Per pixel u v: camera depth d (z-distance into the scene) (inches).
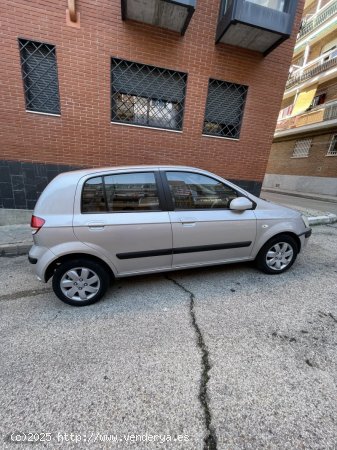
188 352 78.7
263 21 187.2
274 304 105.7
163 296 111.3
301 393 65.0
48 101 195.3
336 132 543.8
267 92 238.5
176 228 106.7
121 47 194.1
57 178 100.5
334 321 95.2
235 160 249.8
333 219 263.0
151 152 223.9
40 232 95.0
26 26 174.4
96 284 104.0
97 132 207.0
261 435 54.9
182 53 207.9
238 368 72.6
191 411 60.1
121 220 99.7
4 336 85.4
